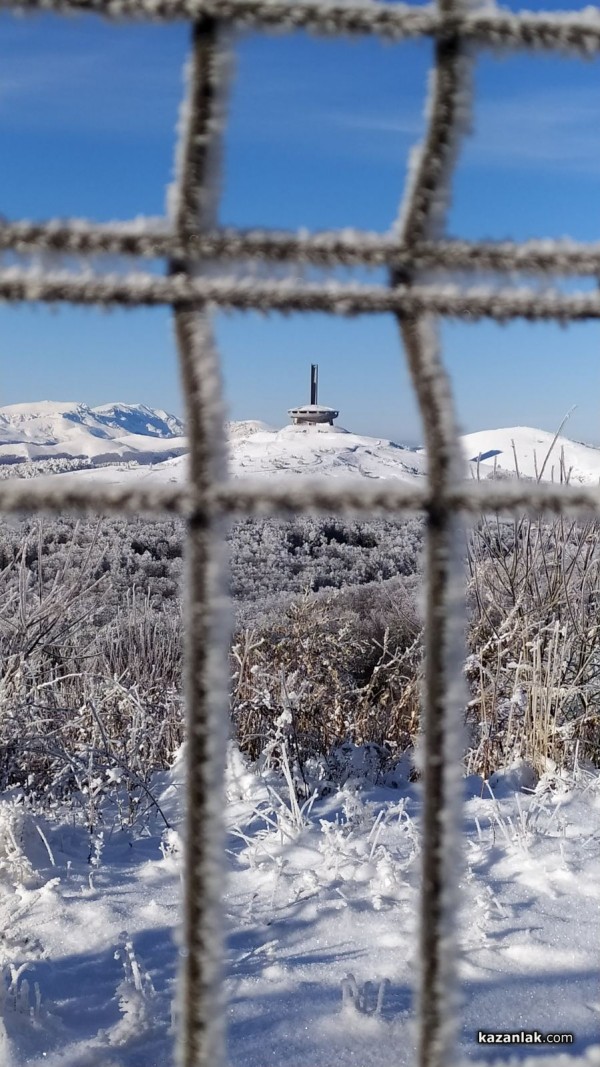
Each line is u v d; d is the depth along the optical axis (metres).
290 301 1.00
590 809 4.27
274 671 5.66
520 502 1.08
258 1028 2.36
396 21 0.99
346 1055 2.24
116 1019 2.48
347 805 3.96
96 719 4.60
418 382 1.05
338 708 5.55
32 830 3.69
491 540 5.69
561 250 1.03
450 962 1.13
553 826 4.00
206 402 1.02
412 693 5.80
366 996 2.55
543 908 3.18
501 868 3.54
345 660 6.20
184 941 1.08
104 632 6.76
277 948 2.89
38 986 2.51
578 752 4.73
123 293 0.97
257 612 9.62
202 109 0.97
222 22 0.97
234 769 4.52
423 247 1.01
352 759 4.98
